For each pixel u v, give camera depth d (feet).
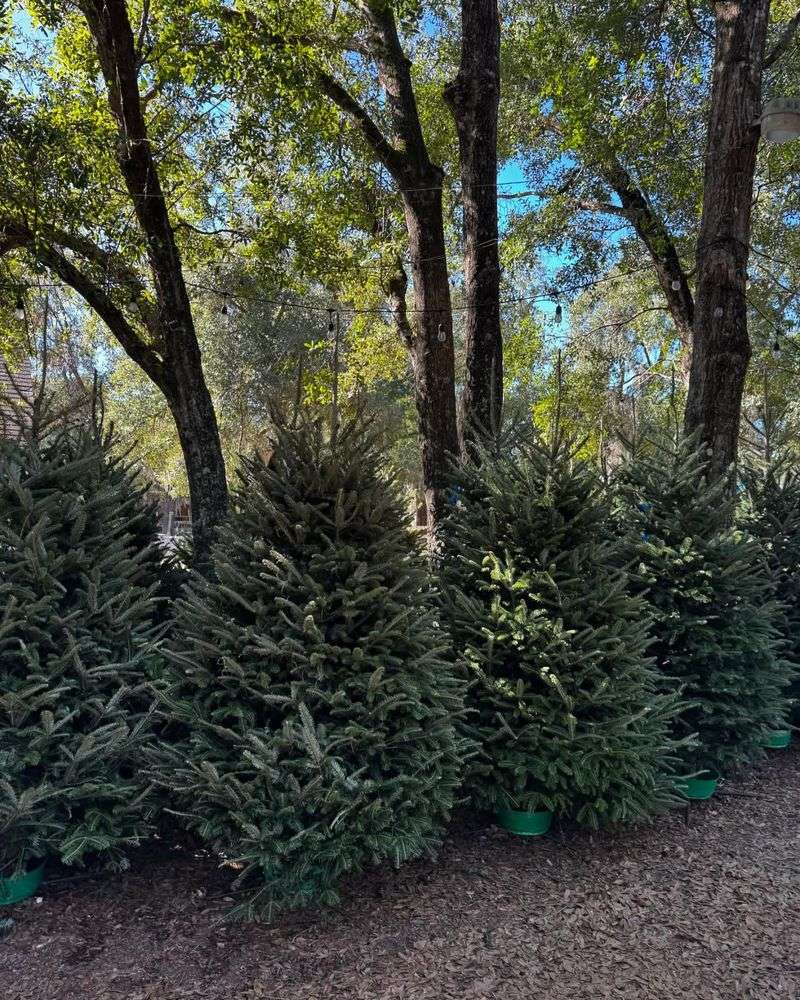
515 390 55.93
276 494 10.52
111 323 22.24
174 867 10.76
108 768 9.81
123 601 10.48
